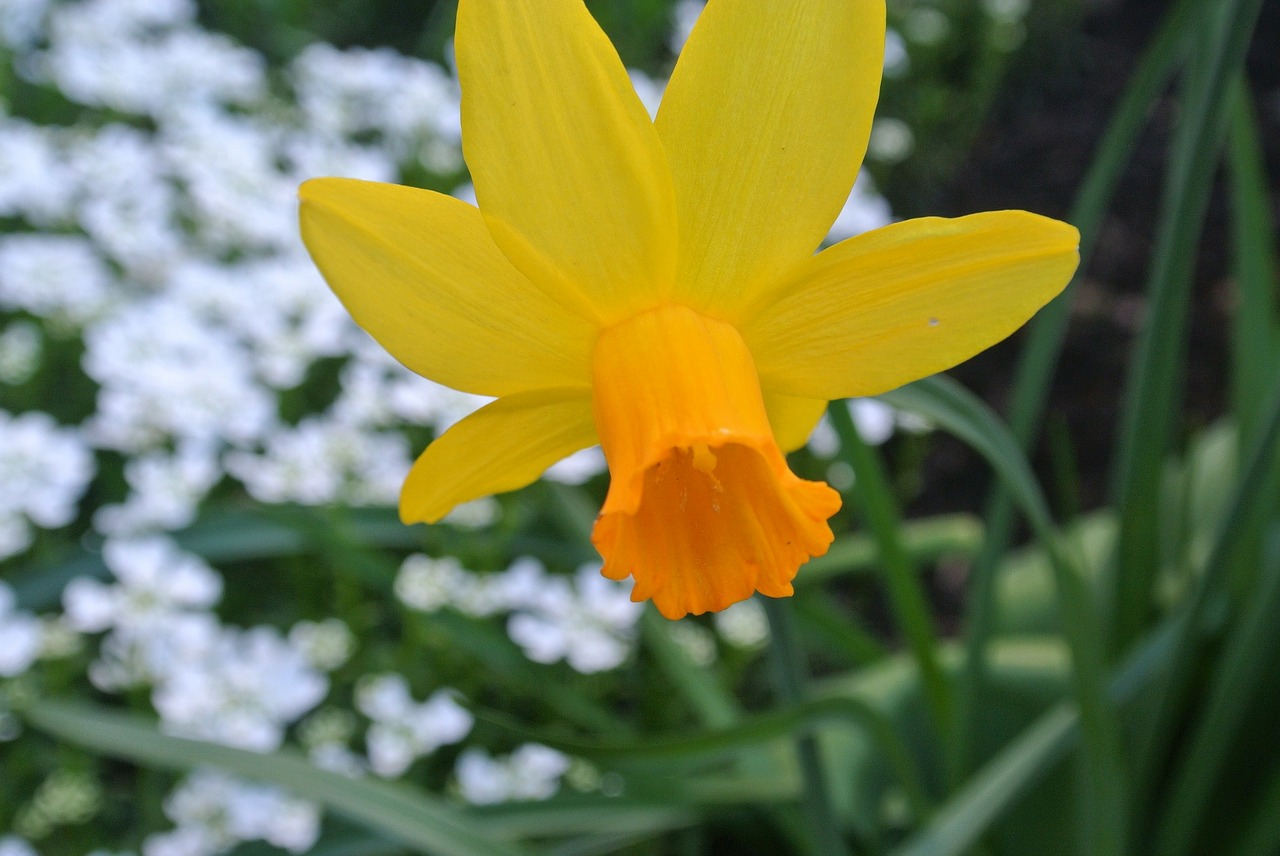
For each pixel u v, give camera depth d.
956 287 0.19
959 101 0.96
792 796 0.38
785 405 0.21
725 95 0.19
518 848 0.33
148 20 0.76
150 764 0.47
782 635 0.28
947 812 0.31
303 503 0.49
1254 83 1.04
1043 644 0.43
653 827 0.40
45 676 0.49
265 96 0.74
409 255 0.19
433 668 0.52
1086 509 0.74
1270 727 0.37
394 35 0.95
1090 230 0.34
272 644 0.49
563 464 0.48
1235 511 0.30
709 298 0.20
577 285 0.19
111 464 0.59
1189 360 0.80
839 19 0.19
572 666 0.54
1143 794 0.36
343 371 0.59
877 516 0.31
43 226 0.64
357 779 0.34
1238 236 0.39
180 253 0.65
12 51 0.72
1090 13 1.19
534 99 0.19
